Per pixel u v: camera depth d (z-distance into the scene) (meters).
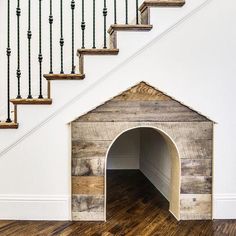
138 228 2.20
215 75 2.34
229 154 2.38
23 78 3.35
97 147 2.34
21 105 2.29
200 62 2.33
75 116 2.30
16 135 2.31
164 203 2.76
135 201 2.81
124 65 2.31
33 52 3.36
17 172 2.32
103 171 2.35
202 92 2.34
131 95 2.33
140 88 2.33
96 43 3.46
